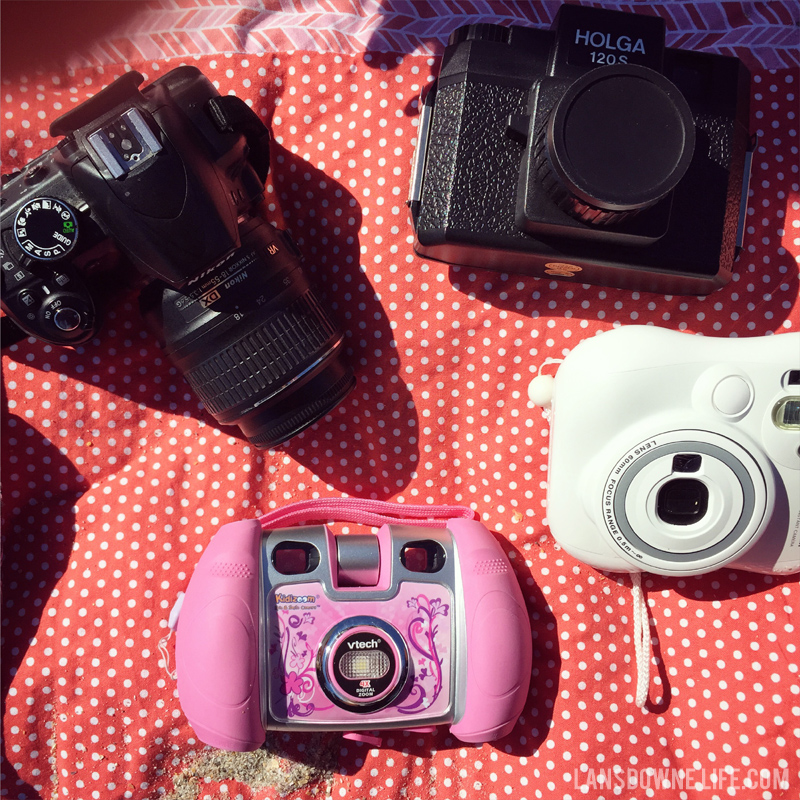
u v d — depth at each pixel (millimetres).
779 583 450
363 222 473
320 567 424
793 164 465
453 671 426
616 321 468
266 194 479
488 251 424
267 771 459
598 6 468
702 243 418
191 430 482
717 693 448
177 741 459
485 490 477
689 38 467
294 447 486
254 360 416
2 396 475
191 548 474
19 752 458
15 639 467
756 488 407
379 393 480
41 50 471
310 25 472
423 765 461
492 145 413
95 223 397
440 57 469
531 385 450
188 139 383
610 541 417
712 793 443
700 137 416
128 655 462
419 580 427
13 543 475
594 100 379
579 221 402
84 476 480
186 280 397
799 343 406
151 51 473
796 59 466
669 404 410
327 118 474
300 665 418
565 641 458
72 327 408
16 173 397
